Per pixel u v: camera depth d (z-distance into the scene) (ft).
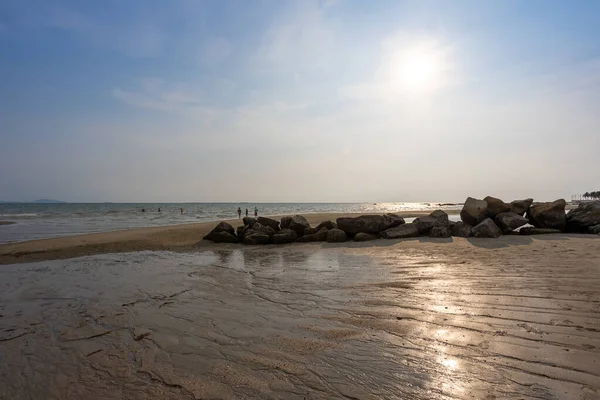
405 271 26.17
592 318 14.71
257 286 24.30
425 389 10.26
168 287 24.98
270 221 56.75
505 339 13.19
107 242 52.42
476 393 9.89
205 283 25.86
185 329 16.40
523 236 43.91
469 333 13.98
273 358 12.83
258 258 36.96
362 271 27.30
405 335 14.20
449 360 11.89
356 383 10.79
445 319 15.69
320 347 13.53
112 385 11.66
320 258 34.86
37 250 45.47
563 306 16.39
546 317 15.14
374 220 50.26
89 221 124.26
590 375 10.38
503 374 10.78
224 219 133.80
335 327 15.60
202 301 21.03
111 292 24.18
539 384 10.11
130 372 12.50
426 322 15.47
